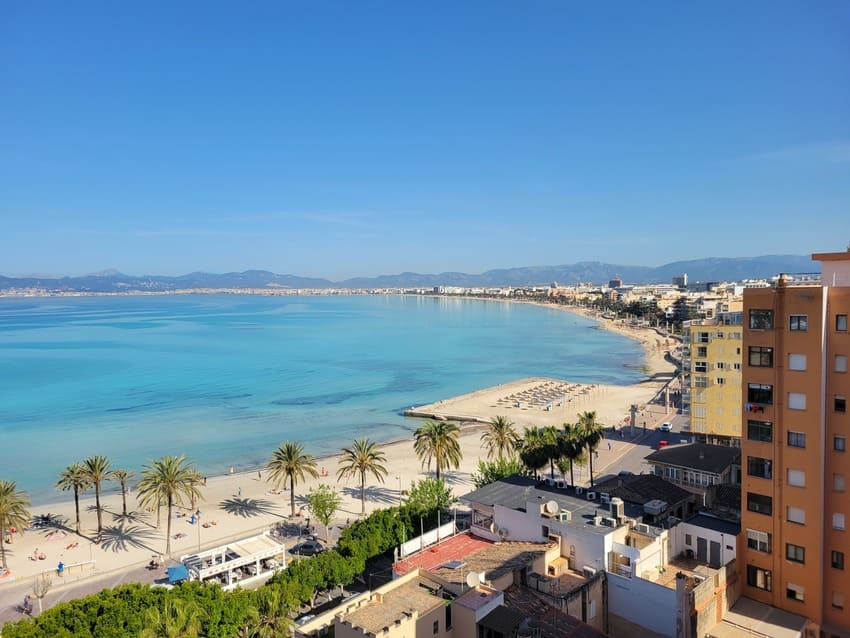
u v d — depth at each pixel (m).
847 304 50.00
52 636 50.25
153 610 50.28
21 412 197.00
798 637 50.53
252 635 53.62
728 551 56.97
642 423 170.00
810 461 51.75
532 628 44.41
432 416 187.75
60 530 102.38
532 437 101.12
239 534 98.81
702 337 130.38
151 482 91.38
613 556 57.28
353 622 44.50
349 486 123.06
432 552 65.62
